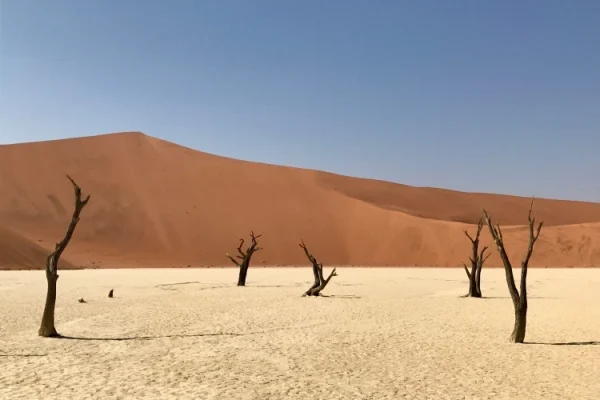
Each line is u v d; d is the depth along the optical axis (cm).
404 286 3619
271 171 9650
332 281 4016
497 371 1159
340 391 980
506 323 1862
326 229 8050
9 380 1020
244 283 3469
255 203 8612
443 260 7225
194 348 1357
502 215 12075
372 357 1277
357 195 10494
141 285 3425
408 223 7900
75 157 9000
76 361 1191
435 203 11694
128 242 7419
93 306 2219
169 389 973
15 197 7788
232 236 7812
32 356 1238
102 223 7625
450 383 1053
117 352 1296
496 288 3525
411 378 1087
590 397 970
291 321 1841
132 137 10075
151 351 1313
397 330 1678
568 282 4016
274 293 2912
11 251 5562
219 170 9381
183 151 10069
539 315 2106
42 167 8494
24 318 1852
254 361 1216
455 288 3500
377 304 2409
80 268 5900
